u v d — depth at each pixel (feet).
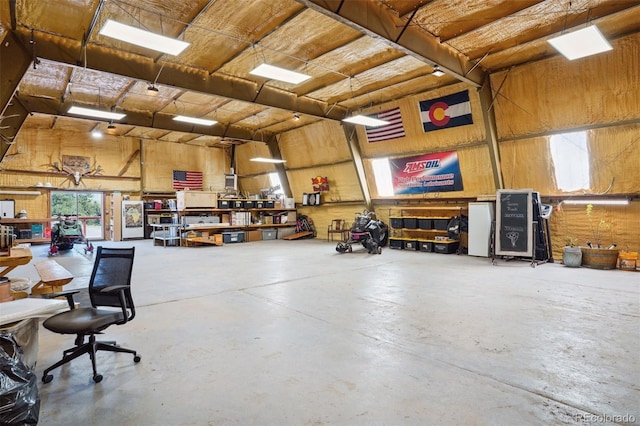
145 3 15.43
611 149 21.56
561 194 24.40
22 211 37.52
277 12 16.31
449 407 6.99
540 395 7.38
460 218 29.48
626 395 7.34
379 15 15.97
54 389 7.89
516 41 19.58
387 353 9.61
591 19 16.58
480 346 9.98
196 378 8.34
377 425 6.45
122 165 44.55
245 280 19.29
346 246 30.32
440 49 19.65
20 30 16.89
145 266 24.17
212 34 18.30
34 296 14.39
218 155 51.78
